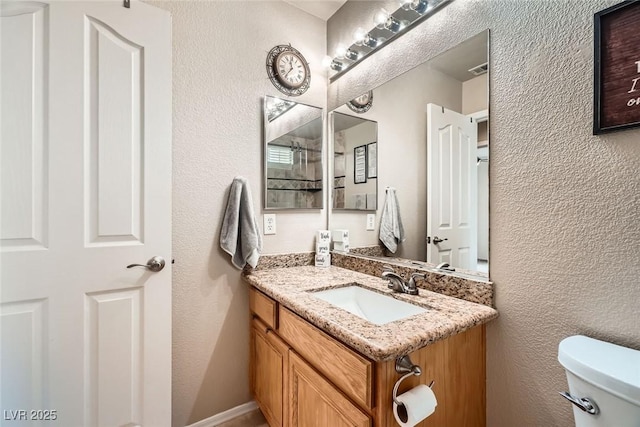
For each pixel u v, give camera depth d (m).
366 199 1.65
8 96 1.01
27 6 1.03
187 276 1.46
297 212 1.80
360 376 0.81
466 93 1.15
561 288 0.88
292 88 1.78
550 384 0.90
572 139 0.86
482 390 1.05
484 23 1.09
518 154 0.98
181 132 1.44
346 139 1.79
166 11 1.29
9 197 1.01
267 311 1.36
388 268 1.43
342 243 1.80
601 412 0.66
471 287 1.10
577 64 0.85
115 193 1.16
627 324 0.76
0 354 1.00
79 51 1.10
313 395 1.02
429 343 0.82
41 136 1.05
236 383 1.59
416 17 1.36
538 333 0.93
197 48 1.49
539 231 0.93
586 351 0.75
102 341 1.14
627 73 0.76
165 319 1.26
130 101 1.19
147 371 1.22
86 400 1.12
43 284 1.05
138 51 1.21
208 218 1.51
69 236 1.09
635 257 0.75
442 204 1.24
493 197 1.06
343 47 1.71
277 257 1.72
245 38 1.62
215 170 1.53
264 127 1.68
